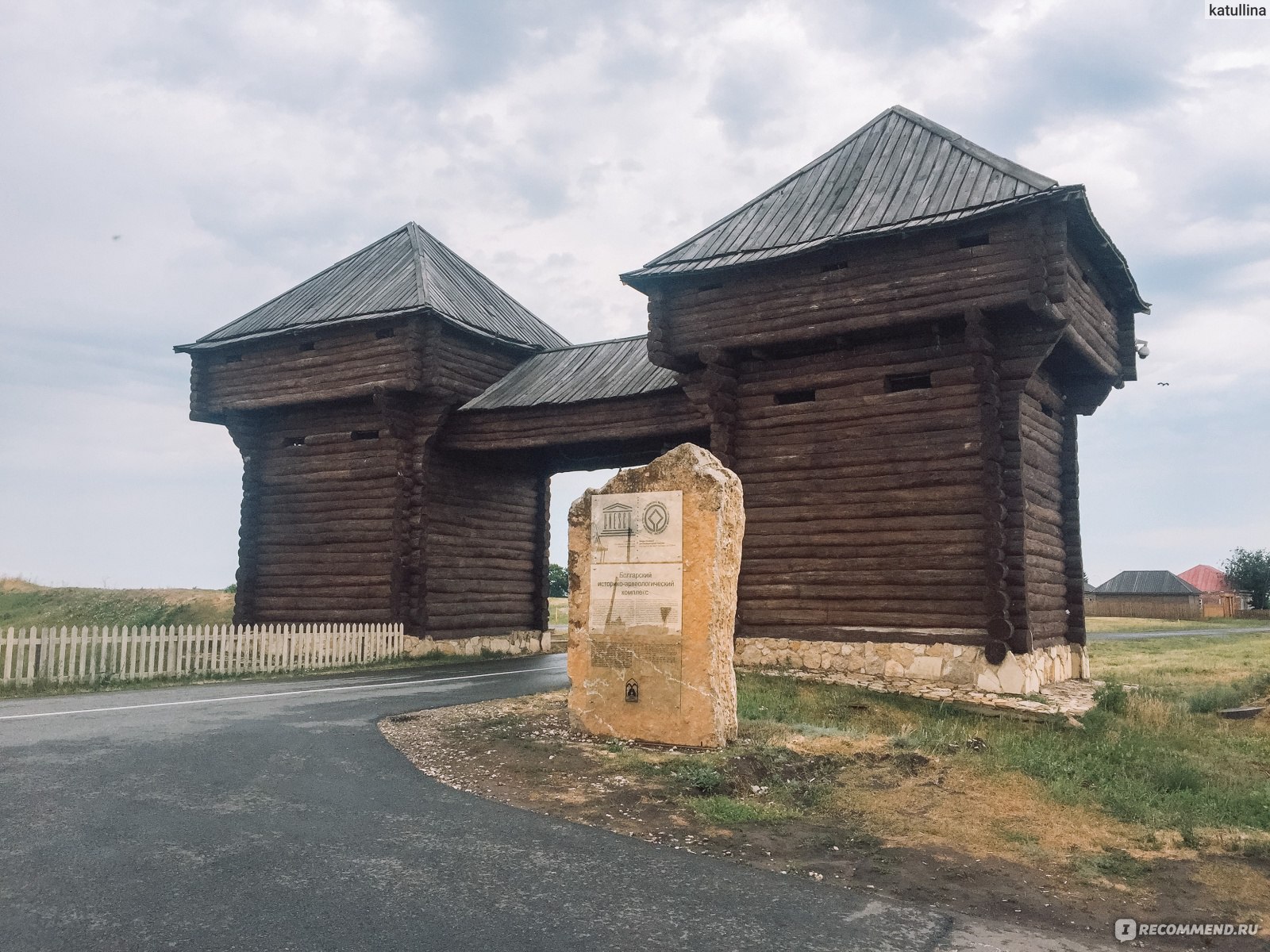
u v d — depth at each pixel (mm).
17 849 6379
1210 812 8688
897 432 16969
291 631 20000
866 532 17016
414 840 6824
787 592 17578
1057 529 19266
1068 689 16875
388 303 23719
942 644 15867
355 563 24062
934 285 16141
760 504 18141
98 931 5062
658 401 21484
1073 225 16297
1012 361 16188
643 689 10406
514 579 26984
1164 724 13297
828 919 5660
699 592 10258
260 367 25000
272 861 6277
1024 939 5559
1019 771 9828
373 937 5094
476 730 11125
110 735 10648
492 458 25859
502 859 6473
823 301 17219
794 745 10523
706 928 5414
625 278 18984
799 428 18000
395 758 9648
